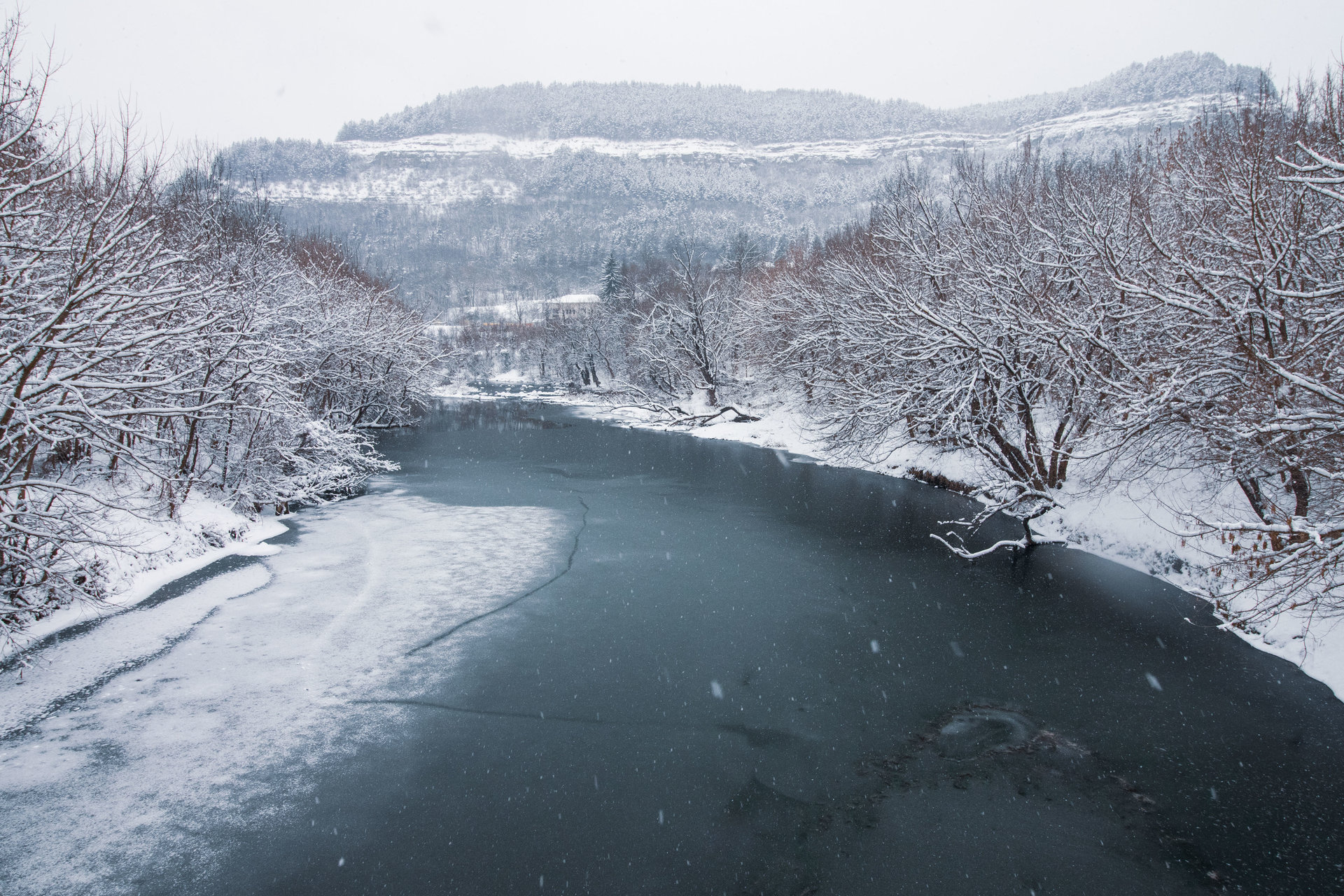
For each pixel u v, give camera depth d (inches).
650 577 510.3
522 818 241.6
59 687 325.4
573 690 337.1
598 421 1706.4
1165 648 384.5
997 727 304.7
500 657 372.5
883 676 353.1
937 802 253.3
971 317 652.7
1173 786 262.5
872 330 790.5
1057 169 869.8
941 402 662.5
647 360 1881.2
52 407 304.5
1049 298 577.3
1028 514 600.7
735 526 658.8
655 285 2583.7
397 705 320.5
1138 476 478.6
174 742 283.9
